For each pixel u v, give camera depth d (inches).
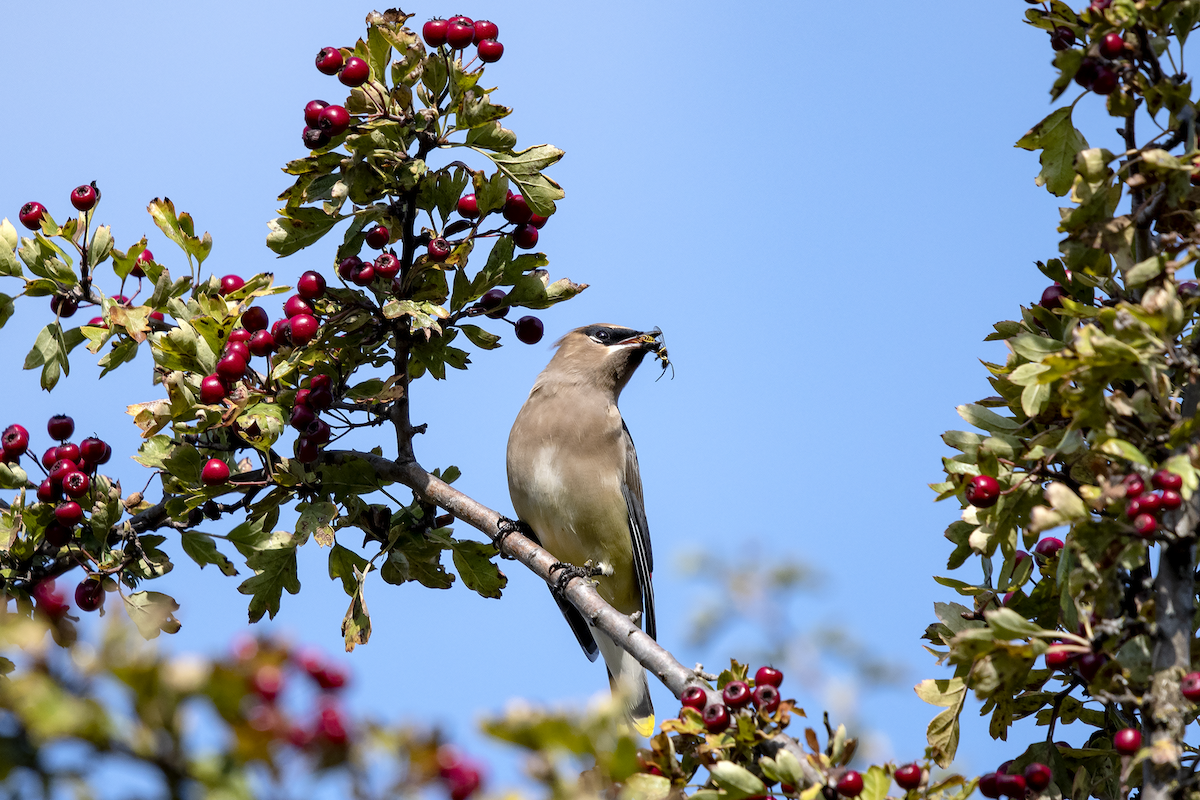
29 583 399.5
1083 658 285.1
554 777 197.9
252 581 404.2
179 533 403.9
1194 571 295.6
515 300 435.8
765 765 279.6
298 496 423.5
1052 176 333.7
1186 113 309.6
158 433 399.9
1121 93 315.6
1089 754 325.1
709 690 316.8
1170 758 260.7
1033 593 333.1
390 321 431.2
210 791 162.9
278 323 410.9
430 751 177.2
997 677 287.1
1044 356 309.4
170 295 405.1
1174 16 312.2
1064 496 275.1
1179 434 278.2
